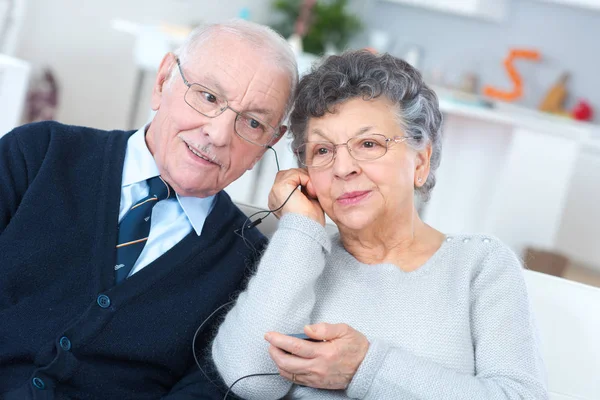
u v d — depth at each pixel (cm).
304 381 147
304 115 161
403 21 734
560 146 468
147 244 165
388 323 156
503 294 156
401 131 156
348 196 156
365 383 144
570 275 549
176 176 163
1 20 481
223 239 171
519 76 645
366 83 153
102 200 162
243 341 150
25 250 155
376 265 164
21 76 329
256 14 728
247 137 164
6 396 147
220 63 160
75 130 170
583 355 167
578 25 656
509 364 146
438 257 163
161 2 661
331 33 689
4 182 159
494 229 475
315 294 163
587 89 653
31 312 155
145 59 473
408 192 159
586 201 586
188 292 163
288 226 157
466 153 504
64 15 603
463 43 703
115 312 155
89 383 154
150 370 161
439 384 142
